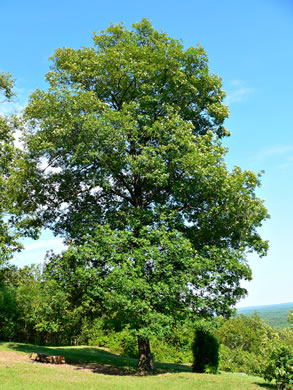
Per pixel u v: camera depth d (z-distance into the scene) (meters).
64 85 17.78
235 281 16.75
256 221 16.39
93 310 16.53
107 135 15.23
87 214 17.66
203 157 15.50
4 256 20.20
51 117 15.93
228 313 15.87
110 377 12.84
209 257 16.08
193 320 14.57
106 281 13.52
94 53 19.00
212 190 15.78
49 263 16.94
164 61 17.89
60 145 16.30
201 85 18.77
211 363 16.00
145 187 19.00
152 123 17.34
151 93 18.06
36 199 18.27
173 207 18.55
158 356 22.81
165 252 14.46
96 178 16.02
